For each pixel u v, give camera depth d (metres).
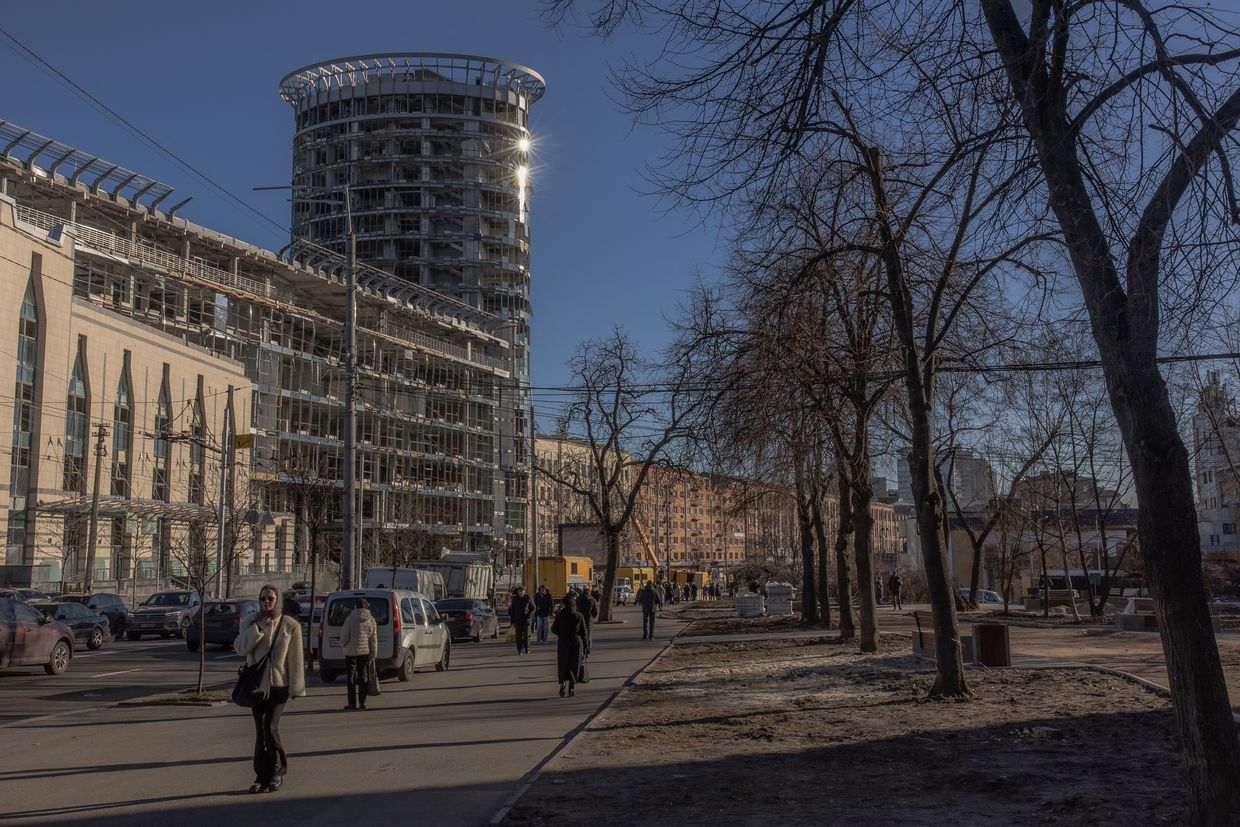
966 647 21.08
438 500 101.81
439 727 13.88
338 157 130.25
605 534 50.06
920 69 8.23
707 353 17.14
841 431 21.38
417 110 129.88
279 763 9.59
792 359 15.86
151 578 59.56
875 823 7.65
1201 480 35.97
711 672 21.03
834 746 11.36
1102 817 7.47
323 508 53.16
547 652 30.33
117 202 74.06
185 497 64.81
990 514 49.06
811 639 30.11
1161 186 6.92
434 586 45.22
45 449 53.84
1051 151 7.65
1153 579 7.00
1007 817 7.72
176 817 8.40
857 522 24.98
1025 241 9.14
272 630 9.58
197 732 13.89
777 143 8.83
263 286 84.44
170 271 74.62
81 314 57.06
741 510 28.66
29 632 23.02
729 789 9.11
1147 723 12.36
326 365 89.62
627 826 7.74
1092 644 26.75
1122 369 7.14
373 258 125.81
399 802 8.90
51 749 12.48
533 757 11.25
